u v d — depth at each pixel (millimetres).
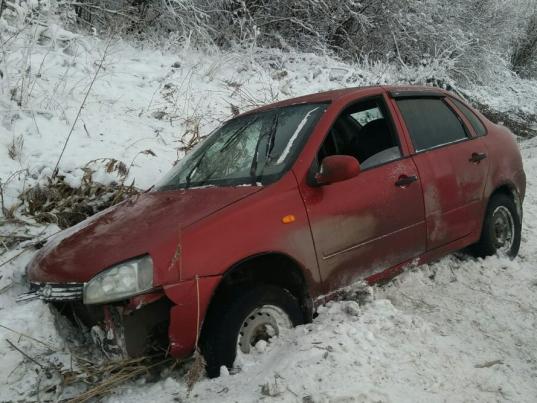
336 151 3936
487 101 16641
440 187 4371
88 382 3188
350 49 14656
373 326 3498
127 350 3092
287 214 3443
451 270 4785
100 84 8125
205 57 10648
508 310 4129
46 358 3268
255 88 10211
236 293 3211
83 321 3430
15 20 7680
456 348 3498
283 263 3469
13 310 3500
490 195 4922
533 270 4938
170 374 3295
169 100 8297
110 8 10773
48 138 6371
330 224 3621
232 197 3465
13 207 4965
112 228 3508
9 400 3049
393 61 15414
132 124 7324
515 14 18500
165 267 3035
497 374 3234
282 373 2996
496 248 5004
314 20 13805
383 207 3928
